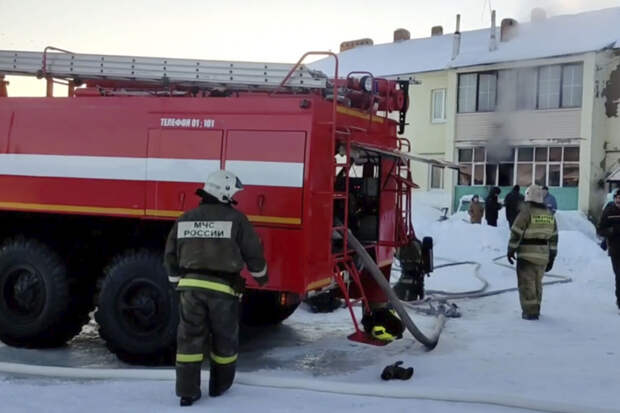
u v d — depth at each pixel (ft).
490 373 17.94
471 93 90.94
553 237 26.91
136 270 18.97
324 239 18.10
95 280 21.29
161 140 18.66
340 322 26.21
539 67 85.10
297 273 17.28
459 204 92.63
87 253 21.12
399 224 24.27
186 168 18.39
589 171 81.30
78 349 21.42
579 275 37.99
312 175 17.42
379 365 19.16
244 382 16.42
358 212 22.72
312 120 17.42
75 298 20.74
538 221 26.30
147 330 18.94
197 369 14.88
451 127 92.58
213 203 15.30
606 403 15.15
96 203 19.20
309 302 27.45
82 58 21.26
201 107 18.40
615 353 20.49
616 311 28.50
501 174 89.15
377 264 22.76
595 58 80.64
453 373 17.93
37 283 20.52
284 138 17.54
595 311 28.53
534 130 85.87
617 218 28.48
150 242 19.45
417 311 27.22
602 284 34.40
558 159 84.53
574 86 82.69
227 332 15.17
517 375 17.74
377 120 22.11
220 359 15.24
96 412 14.30
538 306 26.53
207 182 15.44
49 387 16.31
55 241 20.67
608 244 29.07
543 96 85.20
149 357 19.07
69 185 19.49
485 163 90.17
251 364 19.60
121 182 18.98
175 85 20.94
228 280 15.02
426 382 16.99
